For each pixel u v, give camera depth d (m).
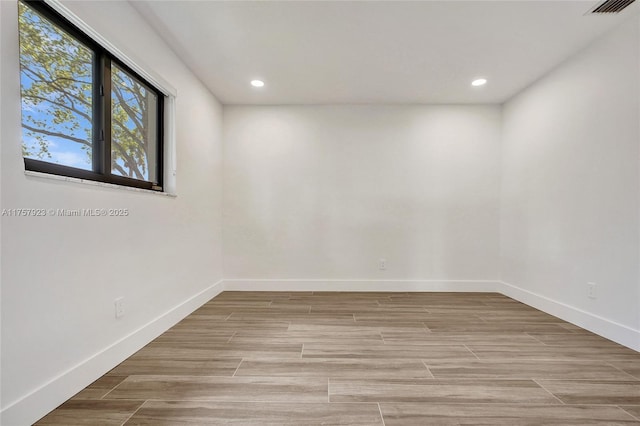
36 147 1.32
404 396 1.42
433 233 3.54
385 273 3.55
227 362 1.76
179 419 1.25
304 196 3.56
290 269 3.57
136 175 2.08
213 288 3.23
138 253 1.92
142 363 1.74
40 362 1.25
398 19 2.02
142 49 1.98
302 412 1.30
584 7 1.88
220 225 3.47
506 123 3.41
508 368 1.70
